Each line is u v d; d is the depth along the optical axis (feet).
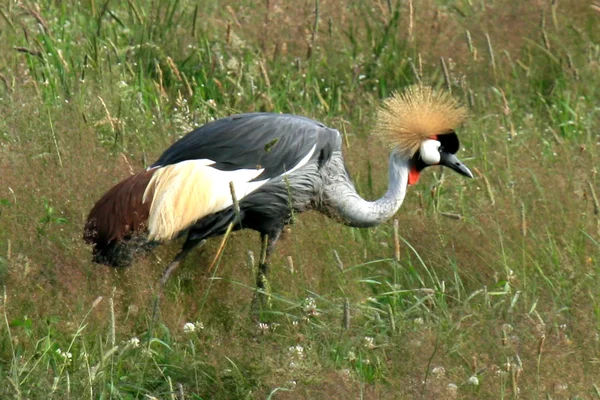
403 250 34.47
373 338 28.78
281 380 25.82
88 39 43.91
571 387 26.05
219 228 30.86
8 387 23.76
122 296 29.45
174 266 30.71
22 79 39.93
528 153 39.83
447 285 33.19
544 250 33.81
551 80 47.24
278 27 47.19
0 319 27.17
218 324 29.48
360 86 45.52
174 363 27.14
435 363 27.17
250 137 30.89
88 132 36.17
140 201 29.58
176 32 45.62
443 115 34.04
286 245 33.17
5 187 32.81
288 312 30.76
